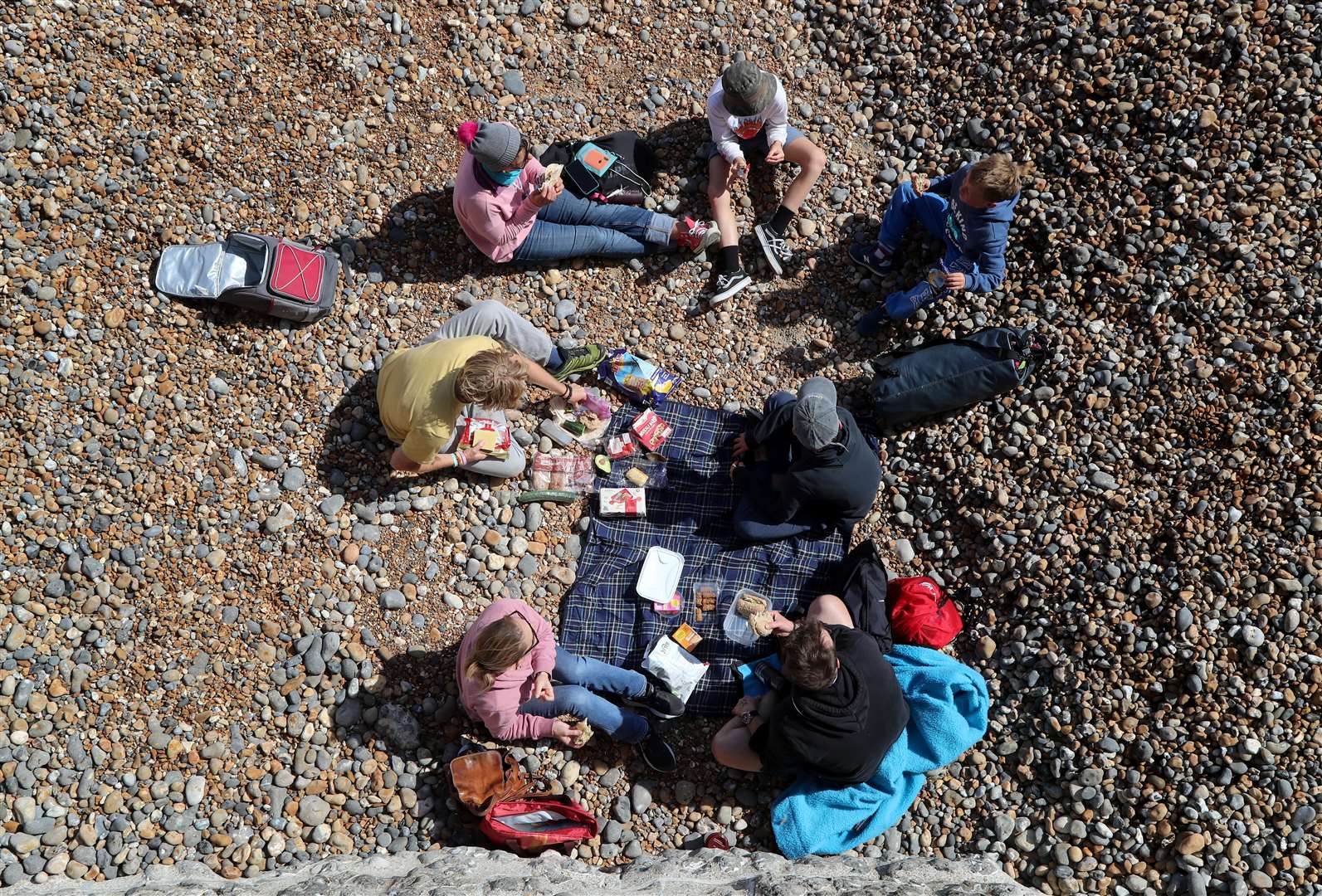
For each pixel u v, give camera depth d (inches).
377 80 251.8
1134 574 211.3
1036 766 207.0
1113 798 200.4
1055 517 220.4
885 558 230.5
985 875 193.0
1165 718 201.0
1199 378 224.1
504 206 226.4
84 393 205.2
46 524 195.5
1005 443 231.5
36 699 185.0
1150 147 243.3
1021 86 258.8
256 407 220.7
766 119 240.8
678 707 208.5
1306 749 194.4
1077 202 243.9
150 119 229.6
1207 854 191.3
